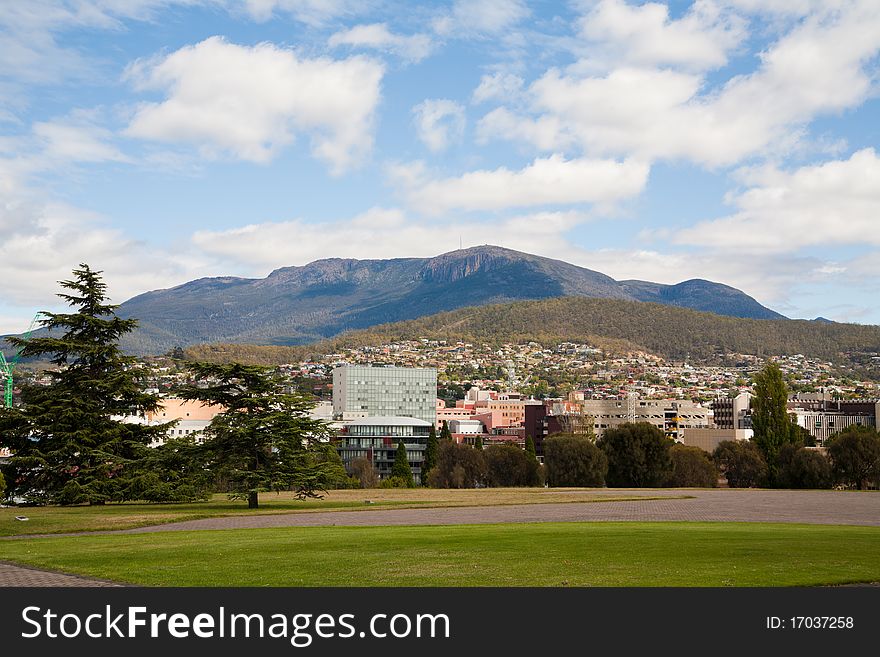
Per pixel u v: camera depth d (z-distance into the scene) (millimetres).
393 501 66250
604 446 120125
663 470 117000
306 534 36938
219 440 62688
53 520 46812
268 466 62688
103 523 45156
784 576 23359
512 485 127688
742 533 35656
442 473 127688
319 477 62781
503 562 26359
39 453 65125
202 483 63406
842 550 28938
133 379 71562
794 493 81688
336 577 23938
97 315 73250
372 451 180750
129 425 70188
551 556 27656
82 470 64938
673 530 37406
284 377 66938
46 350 69250
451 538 33844
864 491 88188
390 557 27859
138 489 64562
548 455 119562
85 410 67938
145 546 32562
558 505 60125
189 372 66062
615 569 24688
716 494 78625
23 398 69500
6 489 65375
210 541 34156
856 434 108062
